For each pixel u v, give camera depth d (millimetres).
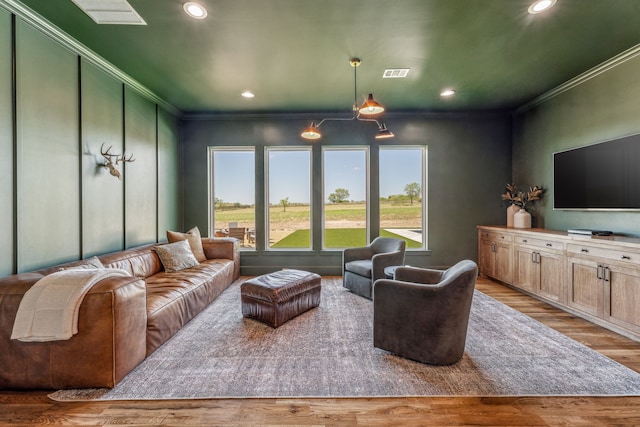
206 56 2959
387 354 2250
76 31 2521
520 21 2402
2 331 1790
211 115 4852
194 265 3688
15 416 1606
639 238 2707
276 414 1624
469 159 4840
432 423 1558
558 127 3842
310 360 2166
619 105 3027
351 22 2410
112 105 3256
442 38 2656
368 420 1579
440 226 4859
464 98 4180
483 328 2721
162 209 4324
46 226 2441
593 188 3254
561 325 2779
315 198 4898
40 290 1811
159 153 4242
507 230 3967
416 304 2121
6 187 2133
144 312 2137
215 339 2506
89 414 1622
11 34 2158
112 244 3266
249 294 2930
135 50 2842
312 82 3598
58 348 1800
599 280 2674
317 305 3307
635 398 1743
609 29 2508
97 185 3033
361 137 4863
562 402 1712
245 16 2320
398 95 4047
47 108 2451
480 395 1770
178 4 2172
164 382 1896
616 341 2443
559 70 3305
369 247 4180
